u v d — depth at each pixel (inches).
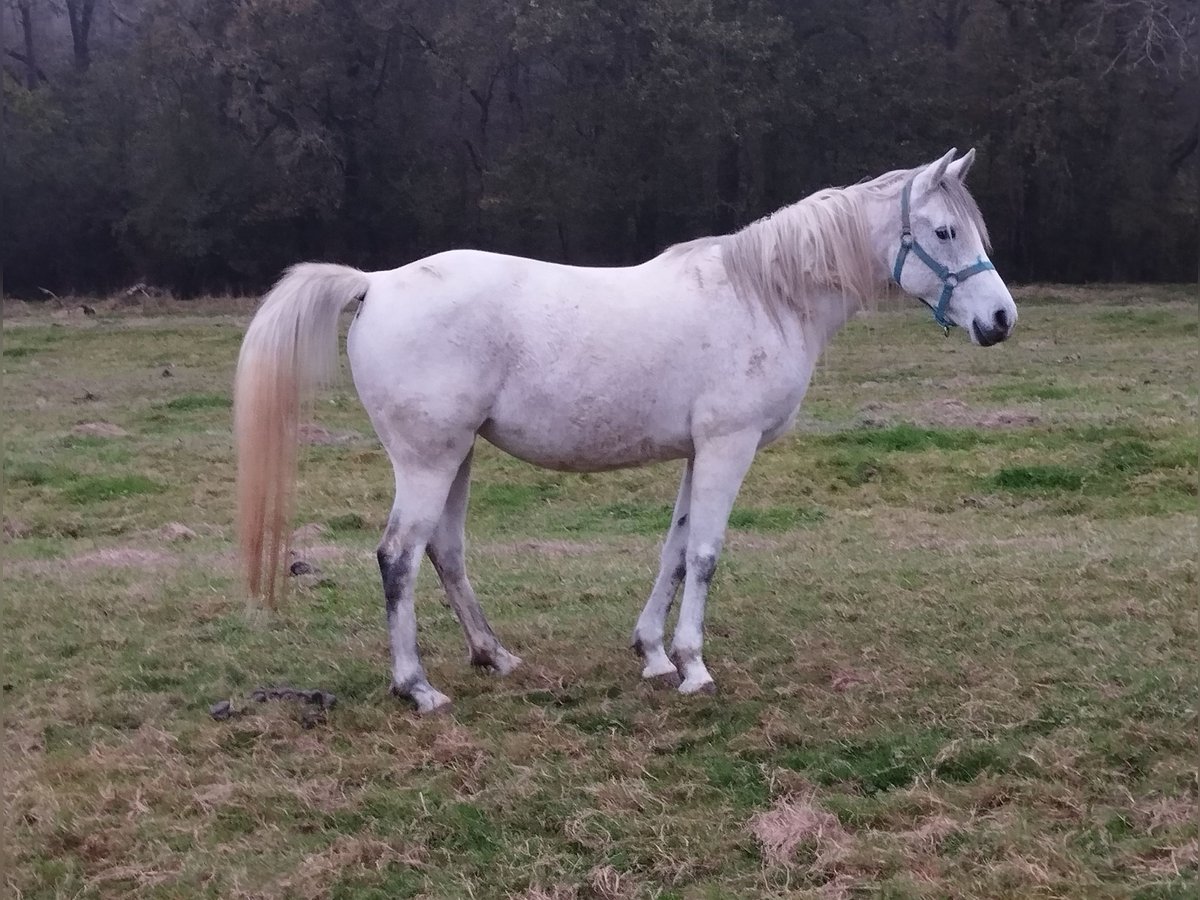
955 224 172.2
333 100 1071.6
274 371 159.8
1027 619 201.9
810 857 127.8
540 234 1109.1
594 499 339.9
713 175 1051.9
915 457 357.7
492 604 227.8
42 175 1053.2
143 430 427.5
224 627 213.8
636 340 163.2
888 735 153.4
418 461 162.9
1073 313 754.8
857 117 997.2
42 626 212.7
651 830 132.8
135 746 159.2
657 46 922.7
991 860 124.6
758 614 213.9
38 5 1284.4
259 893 123.5
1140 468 334.3
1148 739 147.6
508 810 138.2
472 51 1024.2
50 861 129.9
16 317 779.4
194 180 1028.5
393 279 163.6
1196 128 1048.2
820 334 175.2
